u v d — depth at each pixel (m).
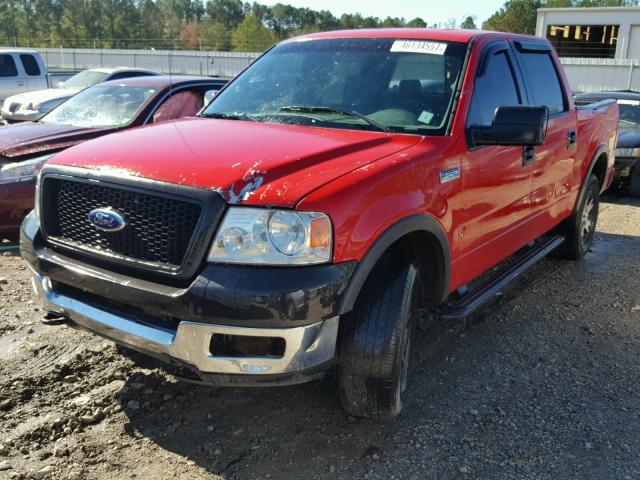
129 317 2.82
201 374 2.69
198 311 2.56
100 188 2.91
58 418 3.17
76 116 7.18
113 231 2.85
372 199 2.82
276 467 2.91
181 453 2.98
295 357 2.64
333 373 3.76
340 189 2.72
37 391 3.43
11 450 2.93
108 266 2.89
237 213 2.60
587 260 6.20
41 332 4.17
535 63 4.71
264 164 2.79
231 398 3.46
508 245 4.30
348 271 2.70
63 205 3.09
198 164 2.80
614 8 30.92
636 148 9.19
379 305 2.96
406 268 3.10
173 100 7.34
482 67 3.87
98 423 3.19
